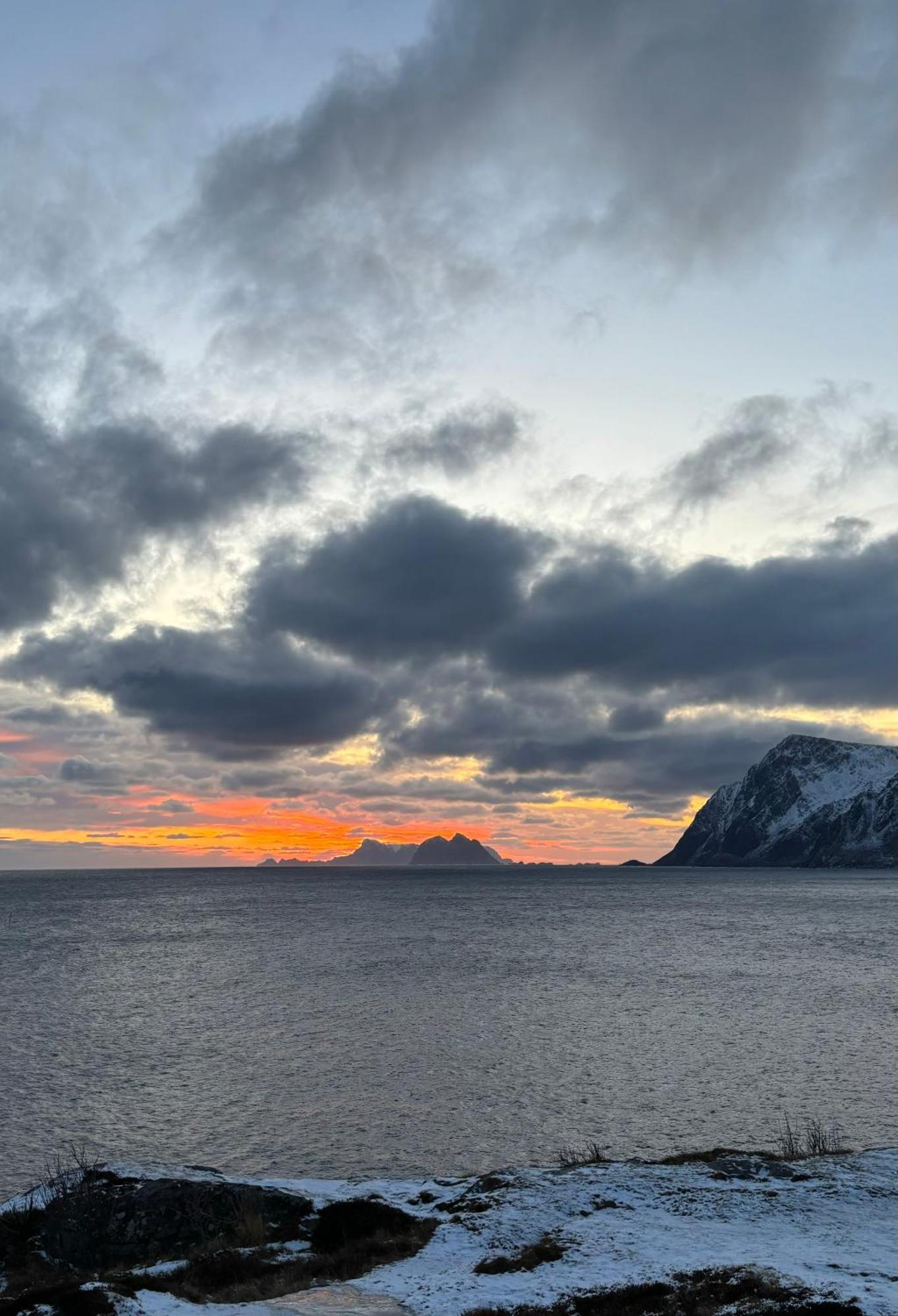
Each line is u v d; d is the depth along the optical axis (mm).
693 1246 19000
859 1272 16781
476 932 131375
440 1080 48688
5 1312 18406
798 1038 57812
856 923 148000
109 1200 23641
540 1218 21688
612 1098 45125
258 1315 17219
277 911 180375
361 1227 22562
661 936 124625
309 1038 59188
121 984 82625
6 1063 53188
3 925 148500
